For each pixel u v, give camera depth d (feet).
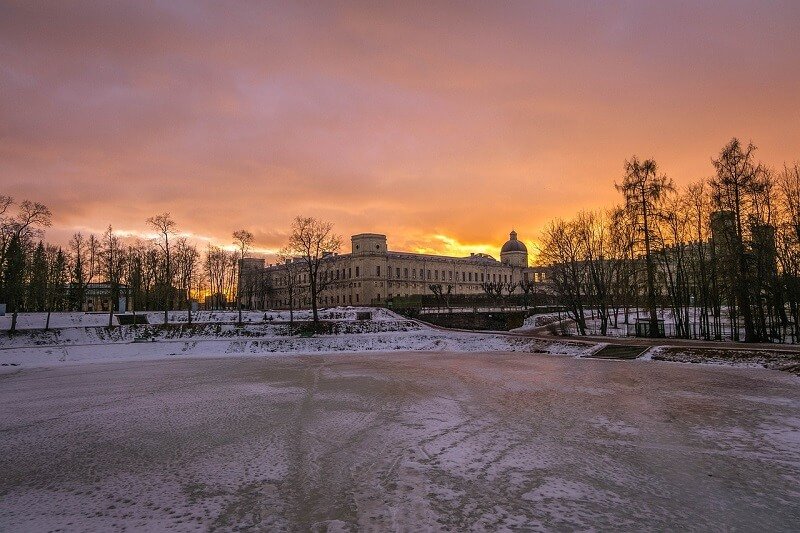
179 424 64.34
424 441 53.72
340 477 42.68
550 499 37.27
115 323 229.04
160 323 232.94
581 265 228.02
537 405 72.74
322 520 33.81
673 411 67.15
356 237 439.63
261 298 452.76
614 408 69.77
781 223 135.95
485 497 37.73
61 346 164.45
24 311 261.44
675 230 164.66
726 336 159.33
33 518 35.19
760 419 61.93
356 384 96.07
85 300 312.50
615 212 181.98
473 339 188.85
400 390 88.12
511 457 47.78
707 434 55.31
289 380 103.55
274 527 32.86
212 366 132.87
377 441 54.03
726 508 35.37
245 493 39.29
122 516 35.22
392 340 191.21
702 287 161.68
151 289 320.50
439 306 299.58
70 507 37.17
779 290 136.36
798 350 113.70
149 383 102.47
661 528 32.19
